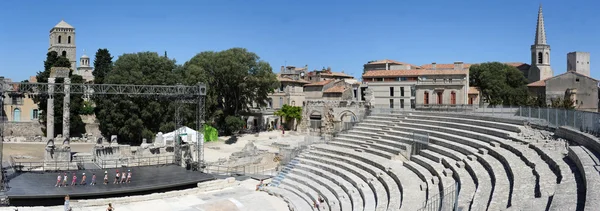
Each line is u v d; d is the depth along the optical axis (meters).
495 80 95.69
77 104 90.19
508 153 32.41
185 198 48.16
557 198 20.33
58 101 88.31
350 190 40.72
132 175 54.81
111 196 47.19
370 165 45.50
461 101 78.94
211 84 92.94
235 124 91.31
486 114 48.94
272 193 49.31
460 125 46.28
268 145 80.19
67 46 150.38
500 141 35.69
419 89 81.81
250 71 97.44
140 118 79.56
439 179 34.03
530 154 30.33
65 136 58.06
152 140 78.62
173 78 83.31
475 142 38.47
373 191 38.69
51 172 54.88
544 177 25.20
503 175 28.31
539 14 121.75
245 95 99.00
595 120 29.97
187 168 60.38
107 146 64.44
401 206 29.70
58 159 57.69
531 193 23.39
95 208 43.28
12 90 53.06
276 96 113.94
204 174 56.22
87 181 50.75
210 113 92.19
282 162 62.12
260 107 110.62
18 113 101.06
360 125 64.12
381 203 33.69
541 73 120.00
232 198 48.09
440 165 37.72
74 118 89.62
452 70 86.94
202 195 49.53
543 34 121.00
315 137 70.12
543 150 29.80
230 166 63.69
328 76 134.62
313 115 95.94
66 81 57.50
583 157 25.19
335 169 47.88
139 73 79.00
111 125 79.12
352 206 37.03
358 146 53.84
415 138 47.25
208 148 78.88
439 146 42.44
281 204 45.56
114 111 78.38
